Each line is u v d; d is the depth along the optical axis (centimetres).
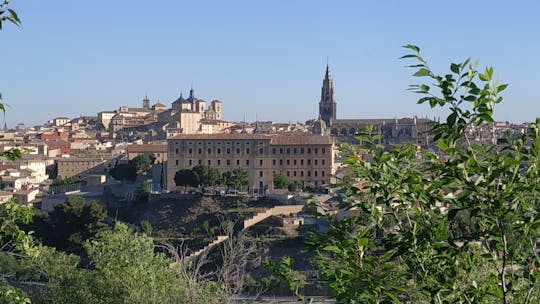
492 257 1888
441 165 1686
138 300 4203
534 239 1827
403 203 1853
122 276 4403
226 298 4062
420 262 1791
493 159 1619
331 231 1881
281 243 11612
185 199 17512
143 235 4822
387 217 1898
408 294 2162
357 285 1716
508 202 1691
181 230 15512
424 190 1783
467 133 1775
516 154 1666
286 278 2155
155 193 18025
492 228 1714
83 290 4519
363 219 1950
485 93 1623
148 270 4319
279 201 16475
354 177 1923
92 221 12769
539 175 1630
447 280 1784
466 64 1648
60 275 4784
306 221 13700
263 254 11262
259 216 14350
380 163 1795
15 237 2616
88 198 19725
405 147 1902
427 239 1728
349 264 1759
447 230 1736
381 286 1722
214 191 18862
